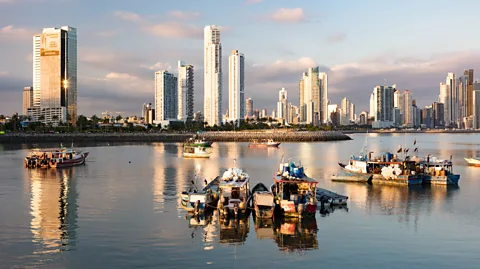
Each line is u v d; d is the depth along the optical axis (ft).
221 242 132.57
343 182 258.98
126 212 171.42
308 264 113.39
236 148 644.69
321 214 170.09
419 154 514.68
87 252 121.49
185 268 110.01
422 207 184.24
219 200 175.42
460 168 349.20
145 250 123.95
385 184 250.16
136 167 345.92
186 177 281.95
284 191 181.27
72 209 176.65
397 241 133.39
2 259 115.34
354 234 141.38
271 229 147.64
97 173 302.86
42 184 248.11
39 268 109.09
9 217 162.09
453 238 136.67
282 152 547.49
